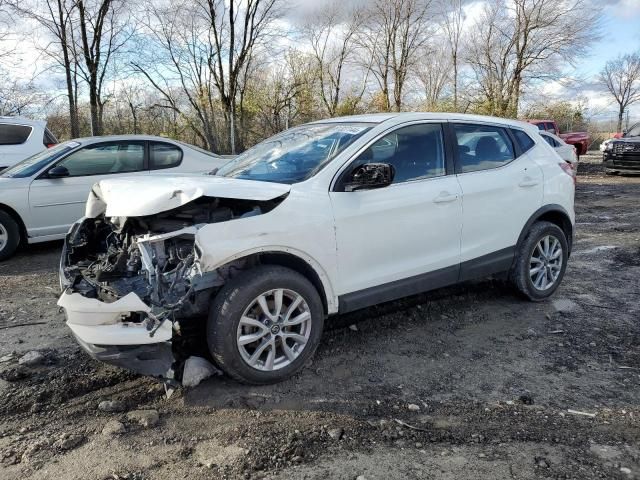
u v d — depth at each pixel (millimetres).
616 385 3428
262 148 4480
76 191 7113
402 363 3742
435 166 4195
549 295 5004
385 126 3990
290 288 3352
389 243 3826
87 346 3035
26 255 7047
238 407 3131
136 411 3076
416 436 2855
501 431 2904
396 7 28125
